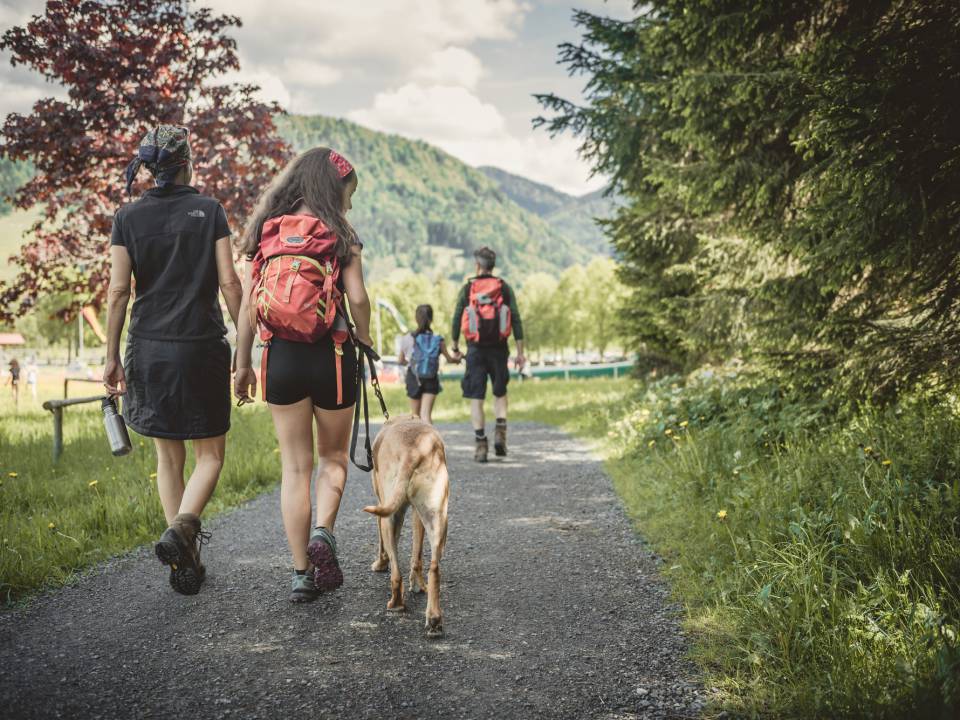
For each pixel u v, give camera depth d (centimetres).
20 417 1127
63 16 1000
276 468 676
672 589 354
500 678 268
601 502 559
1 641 296
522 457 795
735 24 525
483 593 361
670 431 679
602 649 292
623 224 1089
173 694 252
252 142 1080
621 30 989
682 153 905
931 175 372
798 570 313
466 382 765
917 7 384
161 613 329
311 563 332
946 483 354
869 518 337
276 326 319
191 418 346
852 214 395
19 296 1133
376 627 316
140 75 1026
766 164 556
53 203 1119
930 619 264
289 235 323
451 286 9519
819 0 488
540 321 7350
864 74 371
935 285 425
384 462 330
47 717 234
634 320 1168
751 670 267
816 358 504
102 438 846
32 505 523
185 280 346
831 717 226
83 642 295
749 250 701
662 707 245
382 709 244
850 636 267
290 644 296
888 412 462
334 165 344
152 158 346
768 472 475
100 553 418
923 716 213
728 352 795
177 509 363
